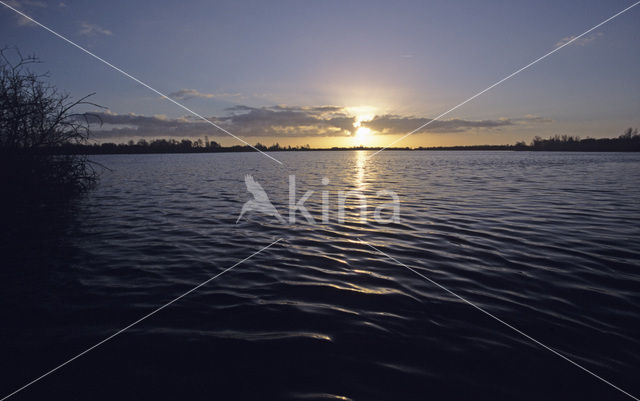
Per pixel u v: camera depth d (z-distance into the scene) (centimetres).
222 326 339
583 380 260
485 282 449
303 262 536
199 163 4519
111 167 3472
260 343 308
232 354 291
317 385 253
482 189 1429
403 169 3009
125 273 485
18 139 1001
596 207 974
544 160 4775
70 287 434
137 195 1295
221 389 249
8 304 384
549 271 483
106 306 382
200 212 955
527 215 868
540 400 240
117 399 239
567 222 785
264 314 364
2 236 684
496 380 260
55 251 584
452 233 700
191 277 473
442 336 320
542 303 387
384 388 250
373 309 376
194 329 333
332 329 333
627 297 399
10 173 998
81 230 737
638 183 1633
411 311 371
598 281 446
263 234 712
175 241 655
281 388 250
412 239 661
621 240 632
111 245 625
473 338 317
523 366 276
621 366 276
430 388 250
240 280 462
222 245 630
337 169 3102
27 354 291
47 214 909
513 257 545
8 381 257
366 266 516
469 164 3888
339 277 473
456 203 1066
